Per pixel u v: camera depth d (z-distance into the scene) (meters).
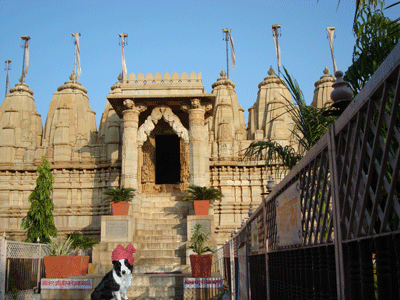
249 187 25.67
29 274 14.22
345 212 3.19
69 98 28.98
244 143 26.39
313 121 9.93
